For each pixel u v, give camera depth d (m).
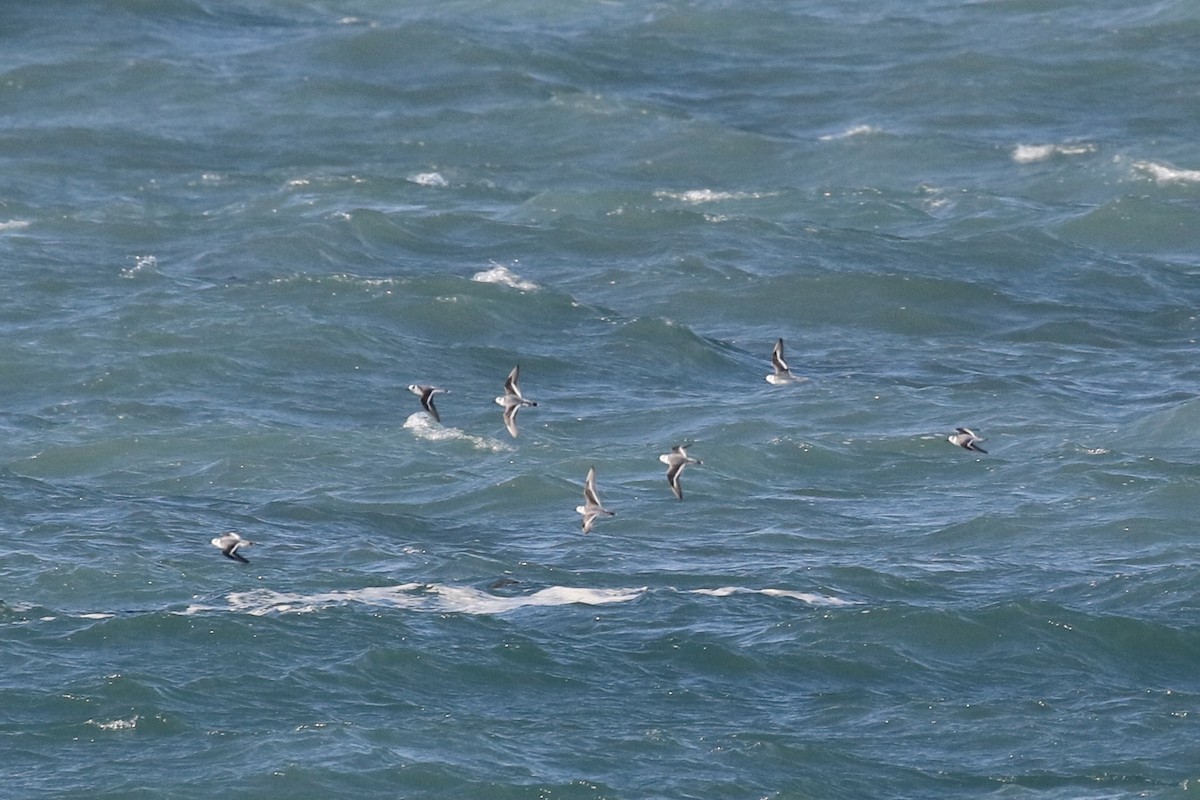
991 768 35.75
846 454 53.31
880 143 86.19
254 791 34.38
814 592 43.56
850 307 66.75
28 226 73.88
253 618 40.94
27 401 57.28
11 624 40.41
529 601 42.78
